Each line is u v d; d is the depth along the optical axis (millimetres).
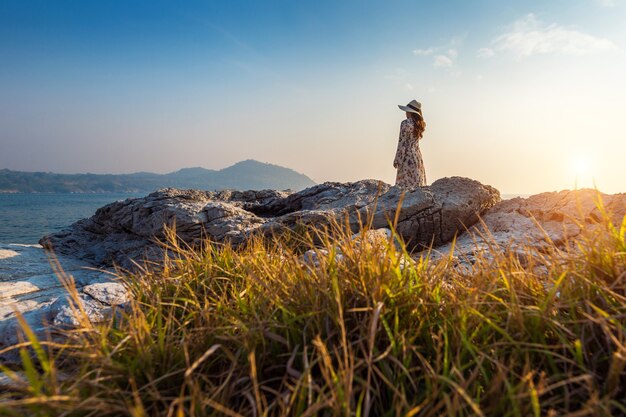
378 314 1858
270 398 1881
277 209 10406
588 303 1857
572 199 6758
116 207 9227
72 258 8258
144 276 3543
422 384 1846
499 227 7059
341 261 2590
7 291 4980
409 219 7195
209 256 3574
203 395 1724
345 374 1579
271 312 2289
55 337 2980
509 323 2012
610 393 1601
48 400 1511
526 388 1656
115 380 1927
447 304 2164
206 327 2145
